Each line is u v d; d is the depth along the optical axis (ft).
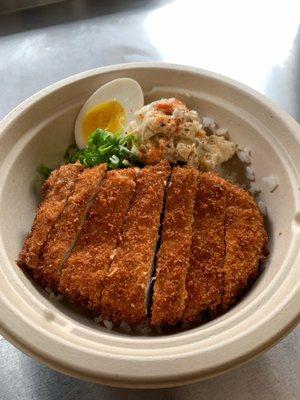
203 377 0.49
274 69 1.06
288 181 0.71
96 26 1.18
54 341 0.51
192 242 0.67
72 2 1.23
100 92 0.84
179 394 0.61
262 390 0.61
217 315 0.63
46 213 0.69
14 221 0.71
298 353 0.63
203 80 0.83
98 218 0.68
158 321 0.60
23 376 0.63
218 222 0.69
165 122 0.78
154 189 0.71
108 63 1.09
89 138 0.83
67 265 0.64
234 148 0.82
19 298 0.57
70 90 0.83
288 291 0.56
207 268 0.64
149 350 0.52
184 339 0.53
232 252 0.66
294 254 0.60
